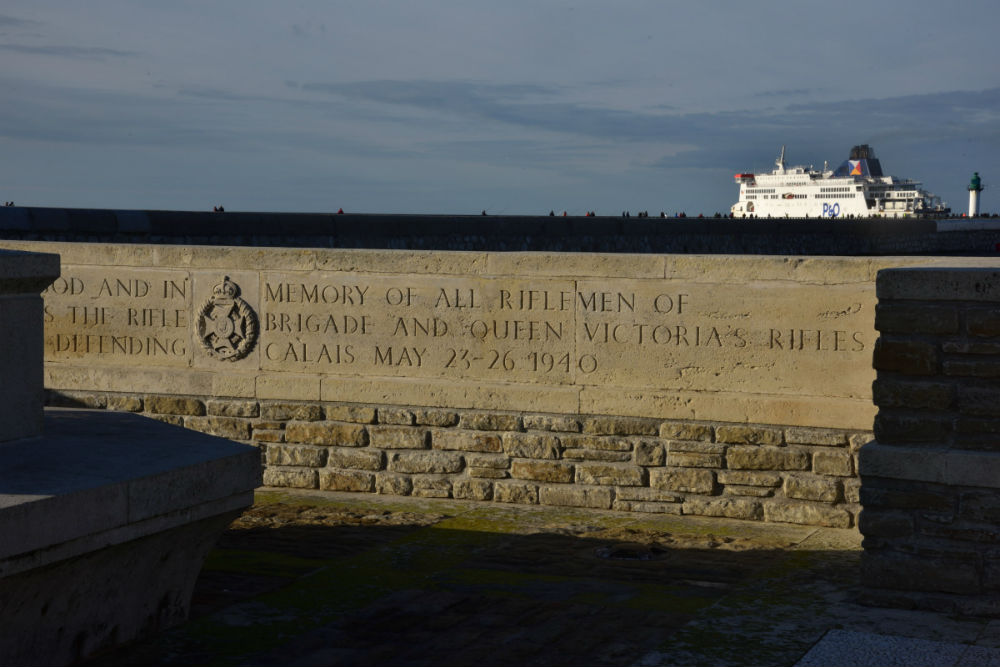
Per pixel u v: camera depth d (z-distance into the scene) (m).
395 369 9.15
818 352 8.08
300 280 9.34
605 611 5.91
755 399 8.21
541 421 8.75
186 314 9.64
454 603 6.05
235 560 6.94
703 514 8.37
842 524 8.00
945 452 5.96
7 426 5.05
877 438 6.14
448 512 8.48
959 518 5.94
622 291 8.54
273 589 6.30
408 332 9.10
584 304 8.64
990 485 5.86
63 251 9.89
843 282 7.99
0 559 4.17
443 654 5.23
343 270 9.23
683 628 5.63
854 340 7.98
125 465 4.98
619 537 7.68
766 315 8.20
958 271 5.96
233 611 5.87
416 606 5.99
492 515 8.38
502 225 30.73
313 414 9.33
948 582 5.96
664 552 7.28
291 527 7.92
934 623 5.76
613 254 8.56
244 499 5.58
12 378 5.07
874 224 62.59
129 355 9.81
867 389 7.96
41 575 4.52
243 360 9.54
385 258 9.12
